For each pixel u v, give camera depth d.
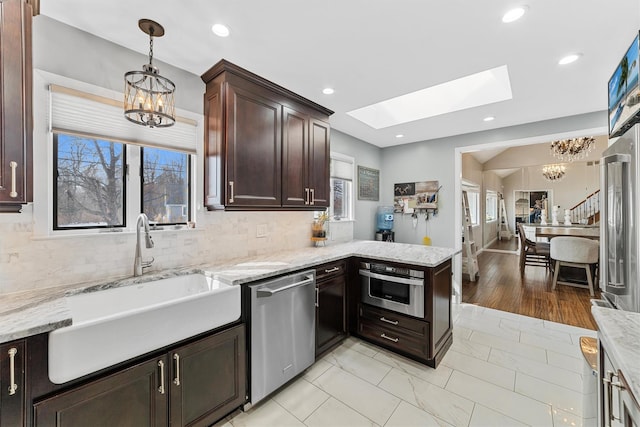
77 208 1.69
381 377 2.11
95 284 1.60
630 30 1.65
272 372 1.86
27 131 1.19
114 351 1.19
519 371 2.18
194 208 2.19
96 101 1.70
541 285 4.54
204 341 1.52
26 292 1.46
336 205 3.80
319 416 1.72
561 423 1.65
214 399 1.57
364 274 2.54
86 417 1.14
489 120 3.28
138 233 1.76
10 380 1.01
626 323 1.06
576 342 2.65
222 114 1.98
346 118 3.25
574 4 1.45
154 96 1.80
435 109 3.14
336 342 2.48
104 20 1.58
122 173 1.88
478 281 4.82
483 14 1.54
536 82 2.32
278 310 1.90
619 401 0.89
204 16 1.55
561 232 5.46
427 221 4.22
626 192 1.53
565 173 8.14
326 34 1.73
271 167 2.26
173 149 2.05
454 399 1.86
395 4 1.47
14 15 1.15
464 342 2.65
